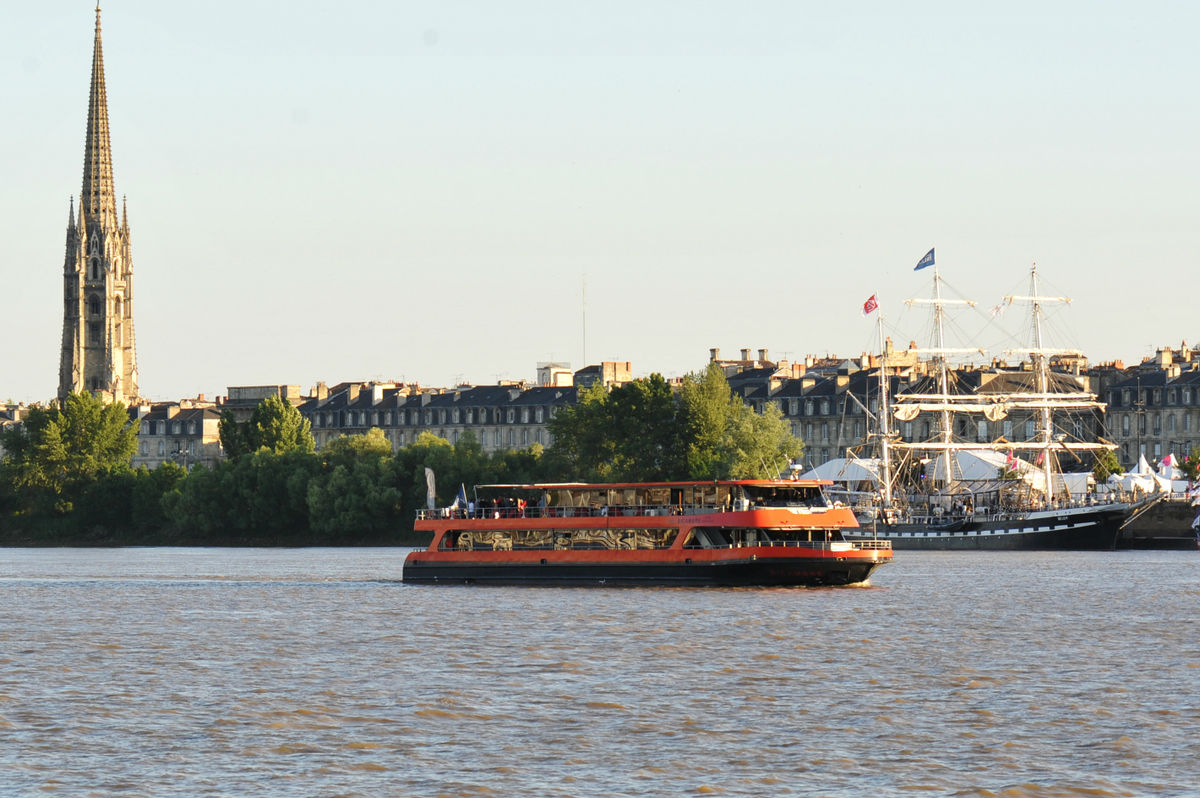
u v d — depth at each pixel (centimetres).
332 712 11856
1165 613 18075
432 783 9700
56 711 11912
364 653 14950
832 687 12875
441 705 12106
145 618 18438
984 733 11062
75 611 19400
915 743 10750
